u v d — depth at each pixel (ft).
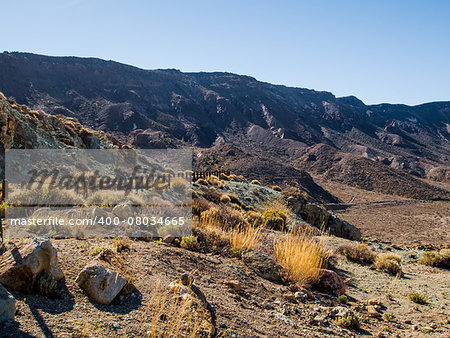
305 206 89.92
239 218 46.98
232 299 22.63
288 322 21.72
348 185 443.73
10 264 15.26
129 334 14.35
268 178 312.29
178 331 15.42
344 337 21.62
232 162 354.13
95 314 15.20
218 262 29.25
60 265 18.31
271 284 28.58
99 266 17.17
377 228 175.63
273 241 37.45
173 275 22.63
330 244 56.65
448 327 25.94
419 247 78.89
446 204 322.34
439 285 40.27
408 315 28.30
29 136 67.36
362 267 46.14
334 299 28.99
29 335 12.39
